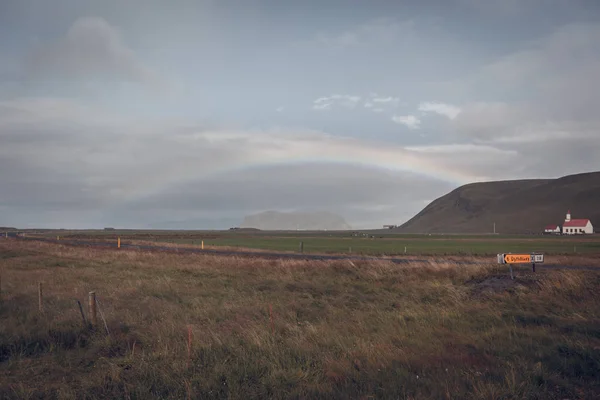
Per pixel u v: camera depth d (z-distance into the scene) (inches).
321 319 565.9
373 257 1697.8
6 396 313.3
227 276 1082.1
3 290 767.1
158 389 321.7
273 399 302.8
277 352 396.2
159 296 756.0
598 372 350.3
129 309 618.8
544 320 553.6
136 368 360.2
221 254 1829.5
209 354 394.9
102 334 471.2
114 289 806.5
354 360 374.3
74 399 303.9
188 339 424.5
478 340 449.1
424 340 450.0
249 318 562.9
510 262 901.8
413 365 364.2
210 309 616.4
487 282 857.5
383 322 542.6
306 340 445.4
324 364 368.5
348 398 296.4
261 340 437.4
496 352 403.9
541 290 759.7
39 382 342.6
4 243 2827.3
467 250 2615.7
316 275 1095.0
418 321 548.7
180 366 363.3
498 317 570.6
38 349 433.1
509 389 301.7
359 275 1058.1
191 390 314.3
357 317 569.3
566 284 766.5
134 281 930.1
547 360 376.8
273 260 1360.7
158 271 1179.9
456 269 1031.0
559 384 323.0
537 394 300.0
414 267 1092.5
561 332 490.0
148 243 3142.2
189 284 918.4
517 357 380.5
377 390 311.9
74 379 349.1
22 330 474.0
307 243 3823.8
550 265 1222.9
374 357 380.5
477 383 315.6
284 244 3560.5
